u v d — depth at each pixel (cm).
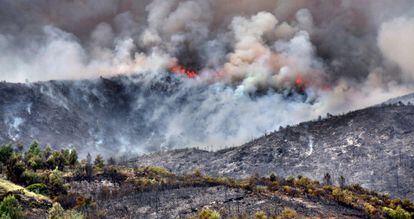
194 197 13638
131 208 12362
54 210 10319
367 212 13950
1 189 11694
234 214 11438
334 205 14125
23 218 9975
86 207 12400
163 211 11931
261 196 13875
